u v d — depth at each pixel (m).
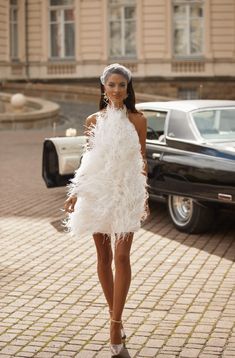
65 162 12.86
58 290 7.74
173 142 10.59
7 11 41.94
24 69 43.00
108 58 41.84
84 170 5.91
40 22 42.72
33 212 12.20
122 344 5.90
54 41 42.91
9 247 9.71
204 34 40.78
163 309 7.06
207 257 9.12
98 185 5.85
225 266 8.67
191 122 10.56
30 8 42.84
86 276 8.27
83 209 5.91
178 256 9.16
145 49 41.19
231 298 7.40
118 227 5.80
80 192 5.89
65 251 9.47
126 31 41.81
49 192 14.33
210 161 9.81
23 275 8.34
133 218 5.84
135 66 41.41
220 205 9.80
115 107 5.94
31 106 33.25
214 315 6.87
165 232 10.55
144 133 6.02
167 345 6.12
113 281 6.25
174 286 7.83
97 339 6.29
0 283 8.02
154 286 7.83
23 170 17.58
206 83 40.53
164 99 34.41
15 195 13.98
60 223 11.27
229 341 6.19
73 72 42.25
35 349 6.06
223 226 10.98
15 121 29.36
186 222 10.42
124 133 5.84
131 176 5.86
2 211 12.32
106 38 41.84
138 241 9.99
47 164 13.18
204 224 10.27
